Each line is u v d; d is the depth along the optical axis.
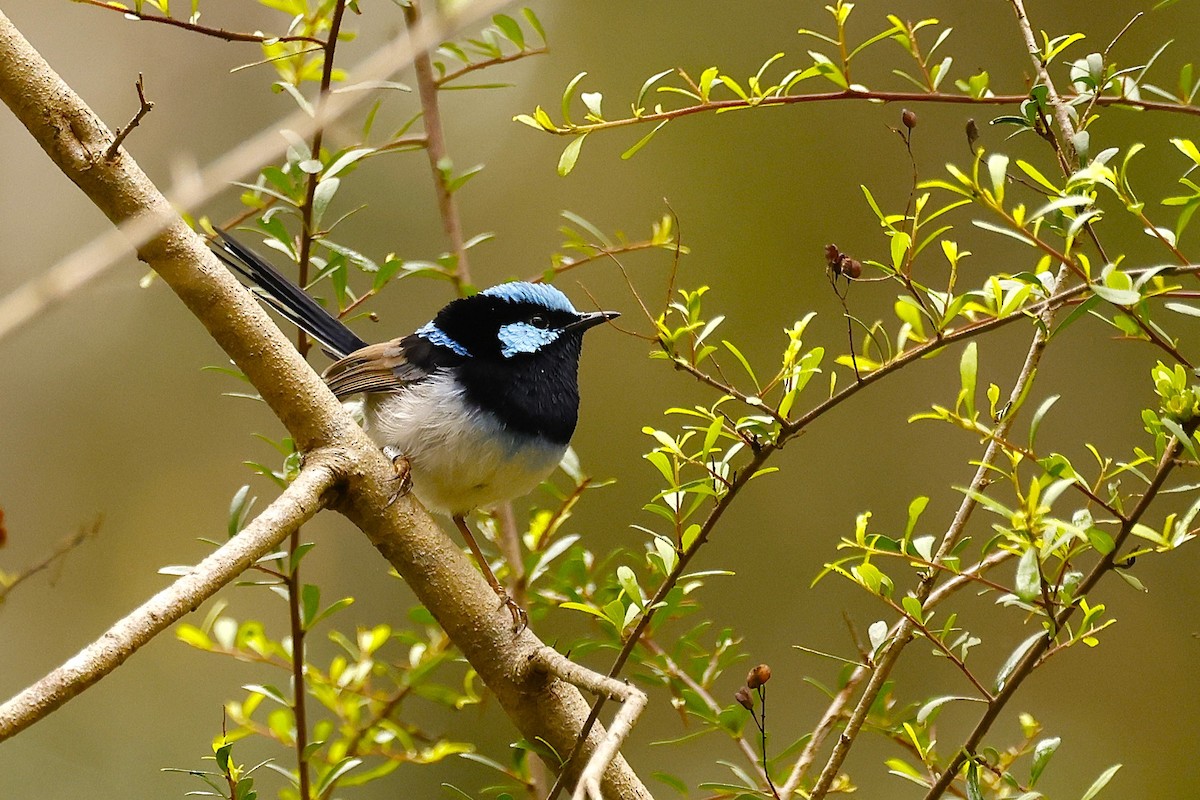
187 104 15.14
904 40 6.65
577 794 4.34
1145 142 13.29
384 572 14.29
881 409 14.37
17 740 12.91
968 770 5.55
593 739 6.16
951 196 14.18
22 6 15.10
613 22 15.04
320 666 13.60
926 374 14.37
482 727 12.90
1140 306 5.38
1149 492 5.21
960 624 13.30
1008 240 13.95
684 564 5.80
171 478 14.91
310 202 7.23
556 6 15.22
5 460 14.75
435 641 8.17
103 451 14.95
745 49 14.77
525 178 15.12
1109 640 13.13
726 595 13.99
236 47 15.27
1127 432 13.44
